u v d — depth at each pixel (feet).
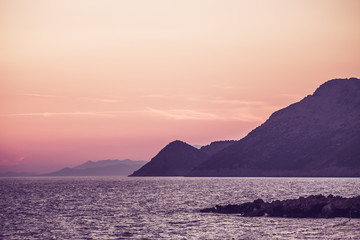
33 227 241.35
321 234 207.92
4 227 241.35
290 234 209.05
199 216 280.72
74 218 278.87
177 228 233.14
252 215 276.62
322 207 267.80
